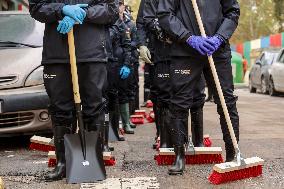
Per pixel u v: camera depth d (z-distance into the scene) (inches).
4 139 384.8
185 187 222.1
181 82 242.1
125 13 391.2
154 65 317.7
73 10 217.6
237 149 233.9
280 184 227.3
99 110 236.4
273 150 325.1
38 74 335.3
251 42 1873.8
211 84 252.5
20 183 234.2
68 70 230.1
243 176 235.9
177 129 244.8
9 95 324.8
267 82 1034.7
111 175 246.1
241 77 1568.7
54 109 234.1
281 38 1509.6
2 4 845.8
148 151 325.7
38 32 378.9
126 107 425.4
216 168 226.8
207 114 613.6
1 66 334.6
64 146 232.5
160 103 308.5
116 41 370.3
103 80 234.5
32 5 224.1
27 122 331.3
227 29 240.2
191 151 268.4
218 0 242.5
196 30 239.8
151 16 309.0
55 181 233.9
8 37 370.0
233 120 248.1
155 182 229.6
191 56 240.2
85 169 228.2
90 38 228.4
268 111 658.8
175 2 241.8
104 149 294.8
